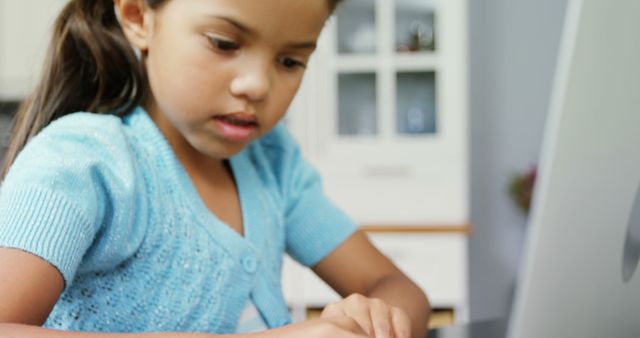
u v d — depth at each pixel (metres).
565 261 0.41
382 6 2.72
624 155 0.41
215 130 0.57
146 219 0.61
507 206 3.11
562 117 0.37
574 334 0.45
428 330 0.82
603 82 0.37
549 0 3.07
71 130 0.57
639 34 0.38
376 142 2.66
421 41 2.72
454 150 2.63
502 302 3.09
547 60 3.08
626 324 0.49
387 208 2.63
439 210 2.61
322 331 0.45
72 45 0.68
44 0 2.76
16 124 0.70
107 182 0.56
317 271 0.84
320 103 2.66
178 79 0.56
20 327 0.44
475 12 3.12
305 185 0.86
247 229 0.72
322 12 0.56
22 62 2.77
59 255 0.49
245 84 0.55
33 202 0.49
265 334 0.46
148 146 0.65
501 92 3.11
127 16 0.62
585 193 0.40
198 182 0.70
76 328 0.57
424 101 2.70
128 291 0.59
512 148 3.11
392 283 0.78
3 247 0.48
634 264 0.46
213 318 0.64
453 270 2.47
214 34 0.54
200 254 0.64
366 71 2.71
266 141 0.85
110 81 0.68
